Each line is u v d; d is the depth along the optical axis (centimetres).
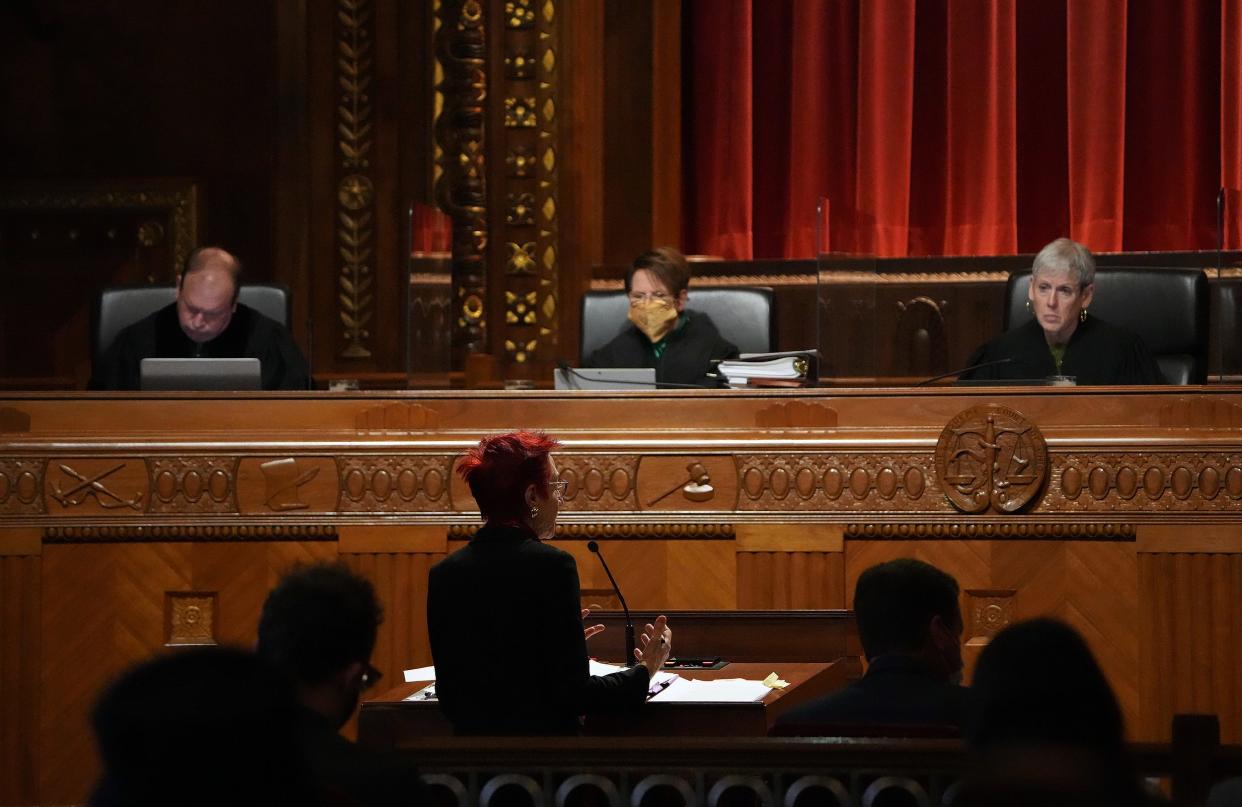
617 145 1312
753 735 566
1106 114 1242
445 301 1053
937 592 525
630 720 576
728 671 643
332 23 1306
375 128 1304
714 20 1305
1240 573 755
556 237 1291
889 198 1275
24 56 1334
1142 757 430
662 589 799
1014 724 321
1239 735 754
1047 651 327
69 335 1326
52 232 1331
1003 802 295
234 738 274
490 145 1296
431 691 623
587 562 802
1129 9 1265
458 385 1270
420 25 1296
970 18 1271
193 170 1323
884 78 1275
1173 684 761
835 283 1025
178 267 1318
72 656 808
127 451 808
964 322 1238
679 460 797
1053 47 1285
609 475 798
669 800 536
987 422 777
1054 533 771
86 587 811
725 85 1301
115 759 273
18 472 808
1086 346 904
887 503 784
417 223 974
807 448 788
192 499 807
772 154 1322
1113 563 769
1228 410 762
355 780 398
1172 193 1259
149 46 1327
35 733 805
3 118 1332
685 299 974
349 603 433
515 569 564
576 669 557
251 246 1316
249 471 806
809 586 788
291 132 1310
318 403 815
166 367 852
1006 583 777
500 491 581
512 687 559
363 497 805
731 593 794
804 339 1256
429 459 804
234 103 1319
